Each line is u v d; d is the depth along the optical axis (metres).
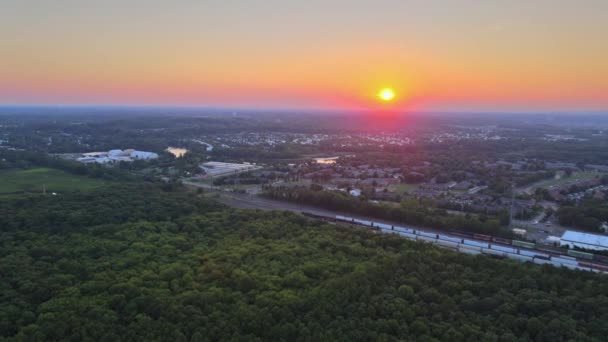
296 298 128.62
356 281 141.50
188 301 126.69
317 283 143.12
